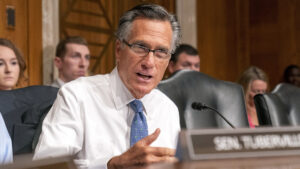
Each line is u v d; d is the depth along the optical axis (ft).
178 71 8.19
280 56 27.66
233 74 27.84
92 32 20.18
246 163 2.26
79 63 15.78
